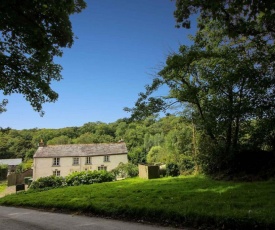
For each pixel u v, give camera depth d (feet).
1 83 49.78
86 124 348.18
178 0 42.14
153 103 64.90
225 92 59.67
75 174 89.35
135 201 37.29
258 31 41.70
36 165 157.48
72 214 36.35
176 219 26.17
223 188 42.93
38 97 54.13
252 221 21.59
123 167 107.76
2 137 322.14
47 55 43.04
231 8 34.91
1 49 46.03
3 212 45.44
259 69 53.93
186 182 57.16
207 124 60.23
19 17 35.78
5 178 207.82
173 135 100.58
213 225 23.48
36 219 34.42
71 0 36.37
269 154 55.88
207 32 61.98
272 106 52.11
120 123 297.53
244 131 60.13
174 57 59.77
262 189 37.81
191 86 64.80
